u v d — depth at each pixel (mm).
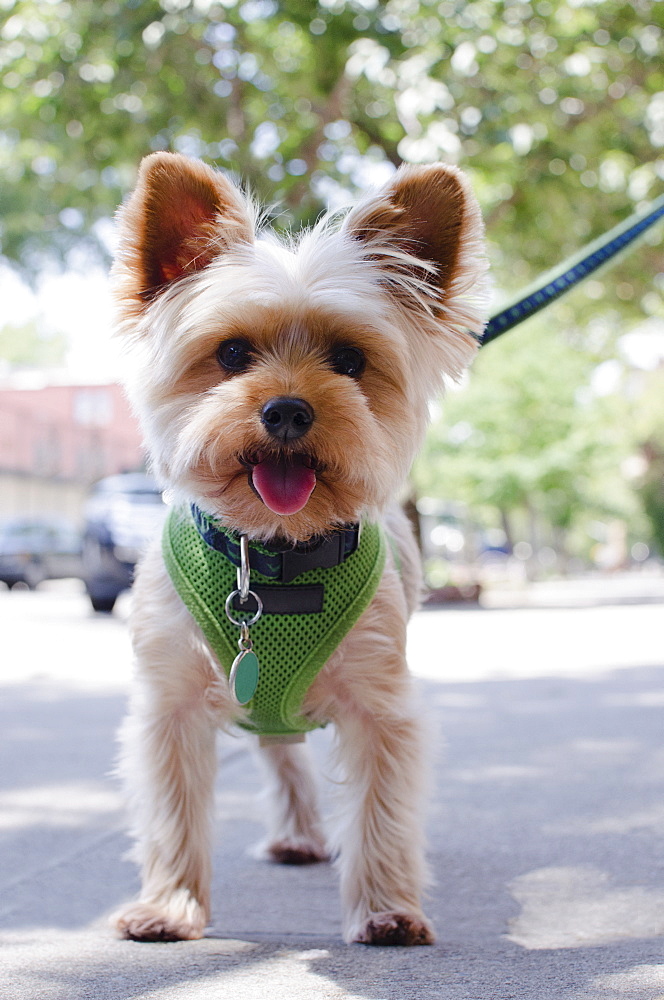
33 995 486
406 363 622
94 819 844
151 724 621
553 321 3664
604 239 800
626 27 2389
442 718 1260
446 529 7797
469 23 2357
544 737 1117
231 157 2375
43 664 1885
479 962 528
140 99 2387
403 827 605
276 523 587
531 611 3541
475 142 2473
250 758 1104
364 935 573
